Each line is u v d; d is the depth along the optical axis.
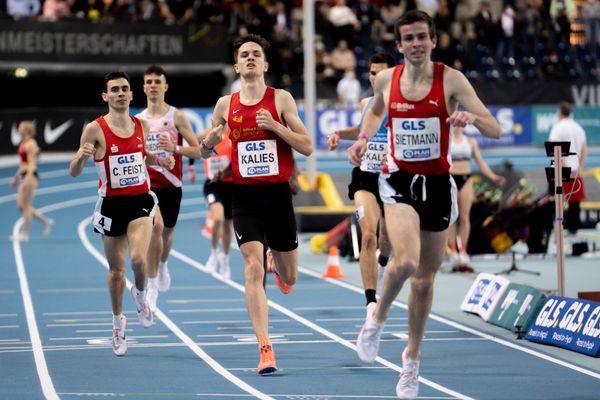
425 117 9.80
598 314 13.05
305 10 29.61
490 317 15.32
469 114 9.45
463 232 21.38
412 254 9.69
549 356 13.02
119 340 13.20
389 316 16.31
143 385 11.47
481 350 13.46
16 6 43.09
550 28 47.56
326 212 29.34
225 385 11.44
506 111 45.72
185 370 12.31
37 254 25.73
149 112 15.59
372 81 14.92
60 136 44.25
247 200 12.09
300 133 11.98
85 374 12.12
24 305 18.05
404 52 9.81
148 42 42.38
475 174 24.42
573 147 23.59
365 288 14.53
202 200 37.50
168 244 16.22
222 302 18.17
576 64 47.31
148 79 15.48
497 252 22.45
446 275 21.19
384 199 9.98
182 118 15.58
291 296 18.83
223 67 43.66
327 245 25.08
